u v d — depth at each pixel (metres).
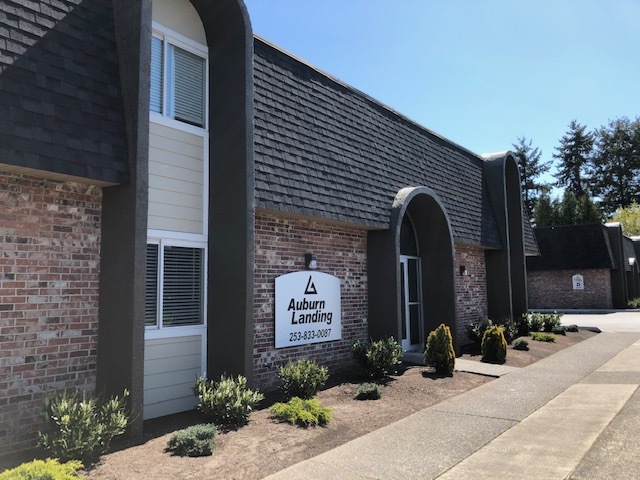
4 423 5.29
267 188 8.09
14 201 5.57
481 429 6.58
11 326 5.44
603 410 7.46
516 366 11.39
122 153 6.12
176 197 7.57
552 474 5.01
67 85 5.83
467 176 15.88
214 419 6.60
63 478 4.11
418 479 4.92
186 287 7.67
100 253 6.28
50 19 5.92
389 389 8.73
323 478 4.91
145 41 6.26
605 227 35.22
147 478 4.73
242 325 7.31
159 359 7.14
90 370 6.07
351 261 10.55
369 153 11.23
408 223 13.12
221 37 8.11
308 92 10.06
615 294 34.38
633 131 61.94
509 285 16.28
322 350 9.61
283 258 8.91
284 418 6.70
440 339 10.23
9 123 5.16
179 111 7.85
